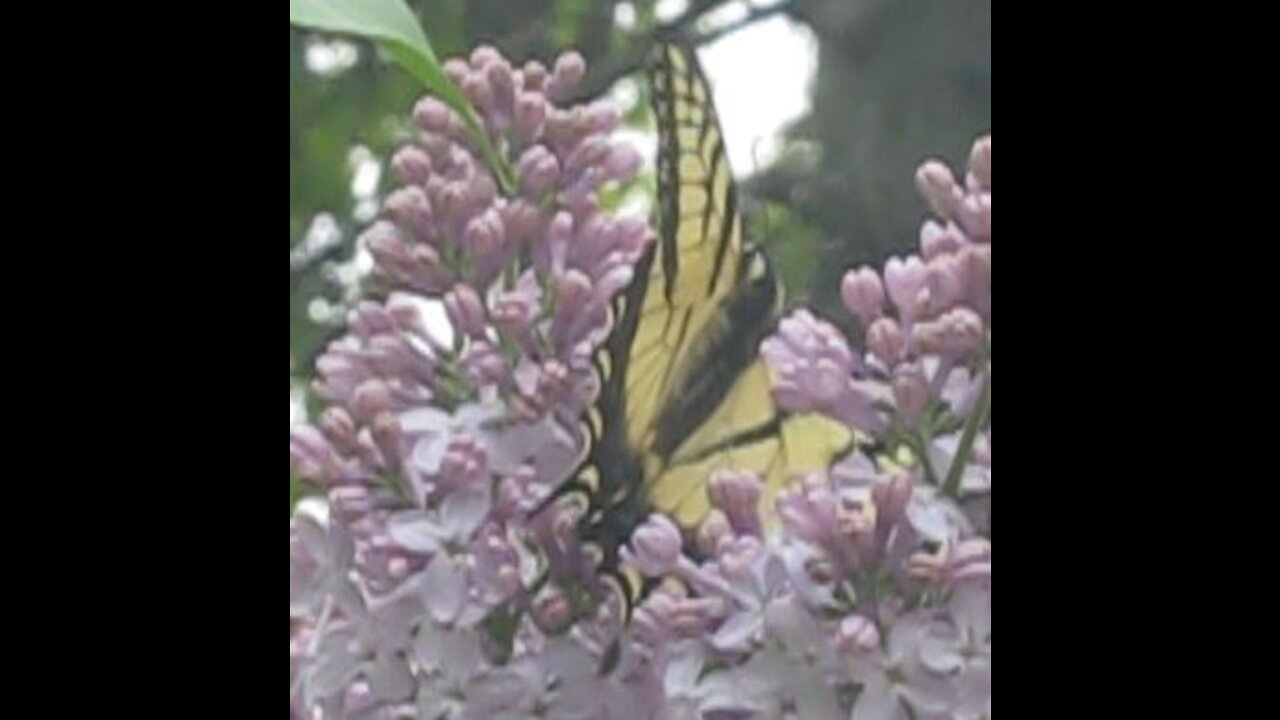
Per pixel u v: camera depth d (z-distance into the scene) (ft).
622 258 2.11
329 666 2.04
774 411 2.10
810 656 2.03
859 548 2.03
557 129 2.12
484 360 2.09
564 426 2.08
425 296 2.10
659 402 2.10
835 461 2.10
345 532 2.06
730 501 2.06
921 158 2.29
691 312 2.11
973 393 2.06
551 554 2.07
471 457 2.07
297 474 2.07
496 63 2.12
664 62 2.15
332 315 2.38
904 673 2.02
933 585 2.03
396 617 2.05
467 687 2.04
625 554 2.06
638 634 2.05
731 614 2.04
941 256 2.07
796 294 2.23
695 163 2.13
